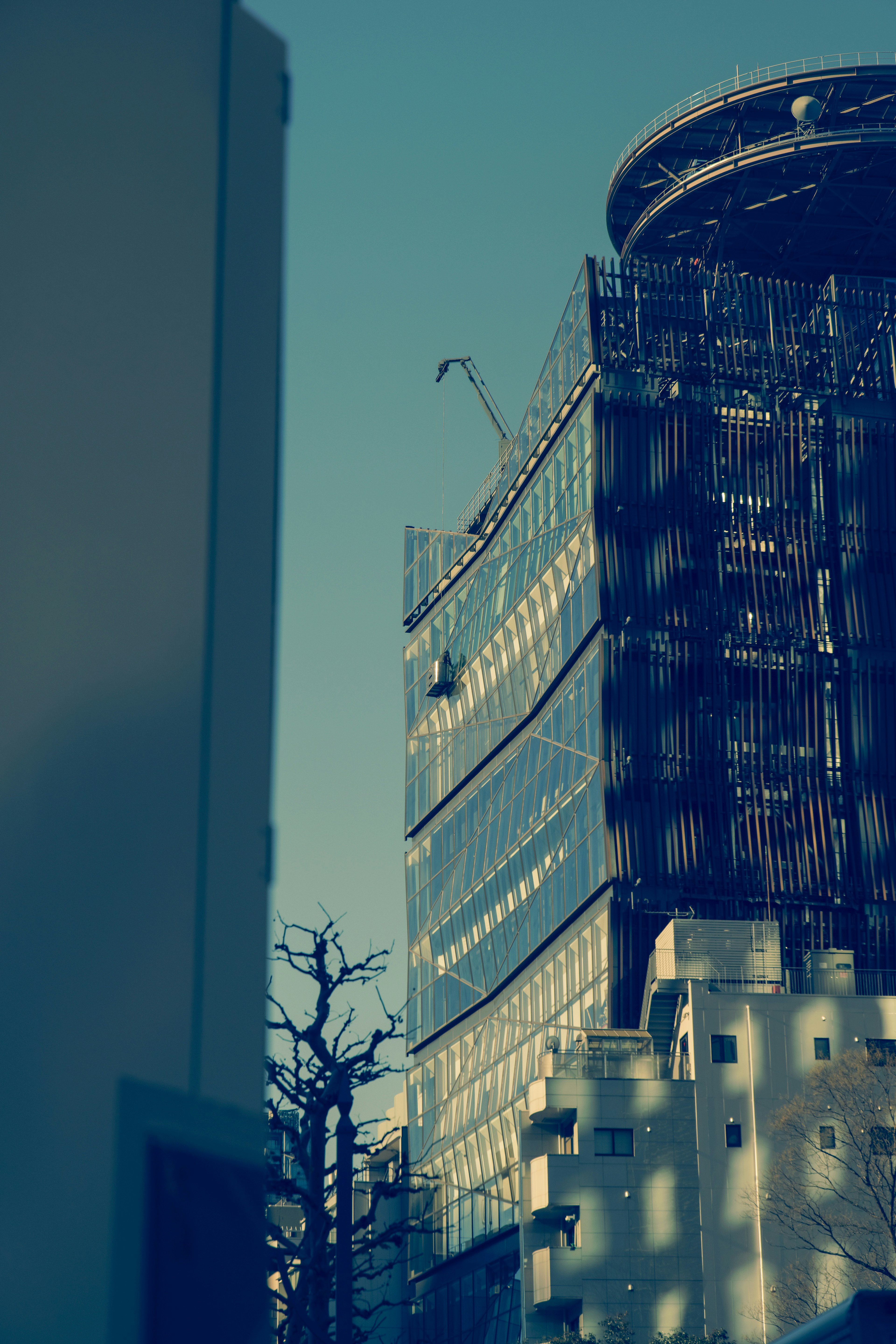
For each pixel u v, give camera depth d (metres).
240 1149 4.57
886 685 110.69
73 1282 4.29
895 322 120.44
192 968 4.55
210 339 5.04
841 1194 66.75
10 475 4.75
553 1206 75.75
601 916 102.88
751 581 112.06
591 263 118.62
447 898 131.75
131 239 5.02
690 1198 76.12
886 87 115.38
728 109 117.56
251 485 5.13
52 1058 4.44
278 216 5.46
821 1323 14.26
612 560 110.94
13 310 4.86
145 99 5.15
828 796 107.06
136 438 4.88
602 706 107.31
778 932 86.75
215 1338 4.34
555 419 120.88
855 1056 69.38
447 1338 102.56
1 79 4.99
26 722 4.62
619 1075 80.38
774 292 120.38
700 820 104.94
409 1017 135.25
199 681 4.78
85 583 4.74
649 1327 73.75
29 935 4.50
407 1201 115.00
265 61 5.51
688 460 114.25
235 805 4.82
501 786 124.75
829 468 115.81
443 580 143.50
